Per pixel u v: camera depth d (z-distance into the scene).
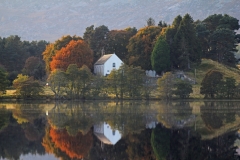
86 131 83.75
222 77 171.38
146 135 78.50
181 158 60.88
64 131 84.31
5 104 154.75
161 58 198.12
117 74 170.88
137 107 135.38
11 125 93.62
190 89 168.75
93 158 61.56
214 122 94.44
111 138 75.88
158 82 168.38
